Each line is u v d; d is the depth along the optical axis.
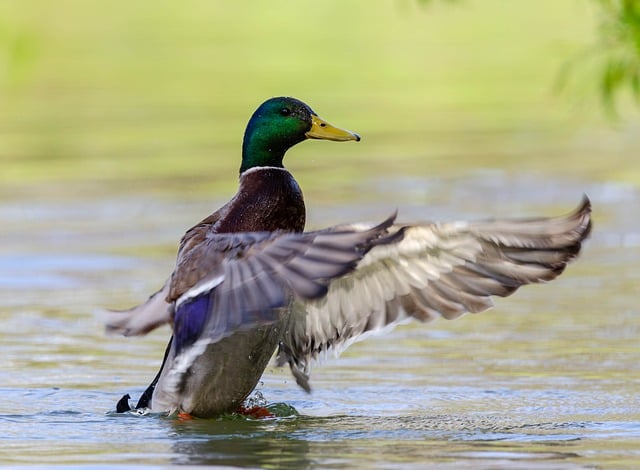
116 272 14.85
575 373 10.42
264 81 32.38
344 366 10.84
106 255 15.80
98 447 8.34
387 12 43.41
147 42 38.91
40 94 31.20
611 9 14.10
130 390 10.10
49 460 7.98
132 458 8.03
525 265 8.48
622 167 21.73
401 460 7.95
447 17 42.22
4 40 36.06
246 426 8.97
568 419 9.03
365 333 8.96
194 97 30.14
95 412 9.38
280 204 9.73
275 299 7.69
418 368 10.71
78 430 8.82
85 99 30.28
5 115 28.20
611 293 13.47
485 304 8.60
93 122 27.08
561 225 8.33
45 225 17.66
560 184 20.23
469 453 8.10
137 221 17.89
